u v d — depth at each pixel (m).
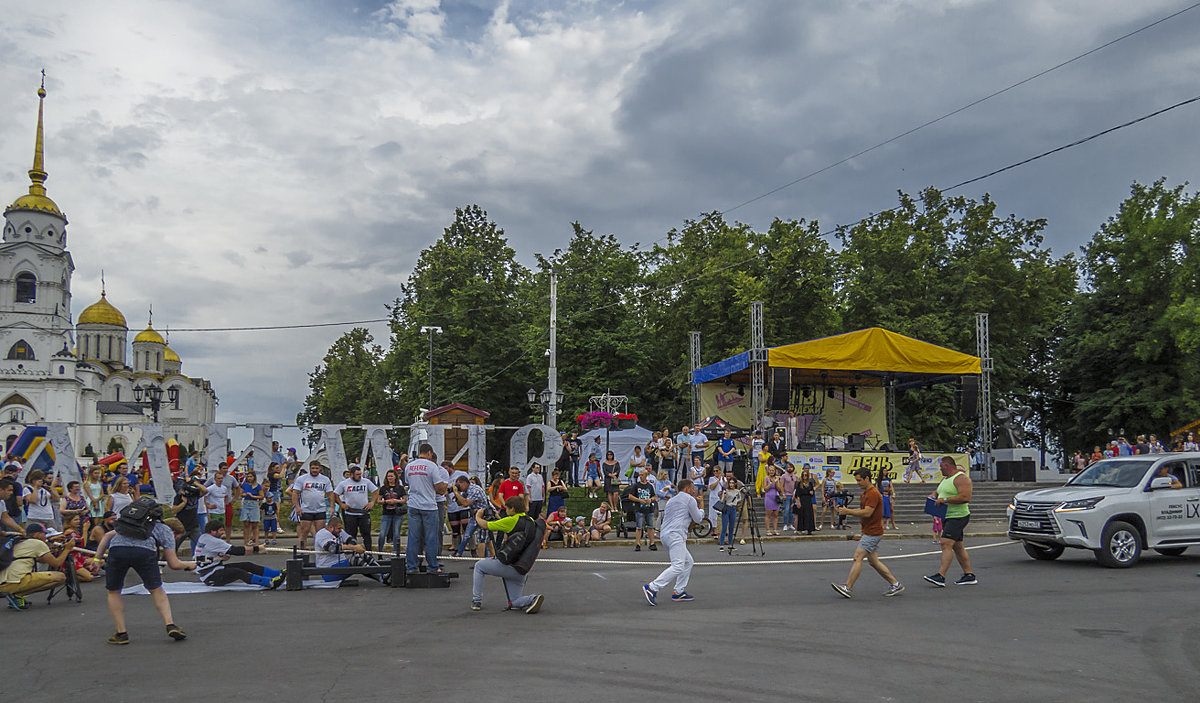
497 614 10.23
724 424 29.72
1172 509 14.55
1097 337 43.09
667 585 12.72
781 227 43.56
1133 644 8.29
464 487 17.42
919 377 34.97
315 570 12.55
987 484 30.56
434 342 47.81
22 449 19.28
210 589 12.57
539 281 51.84
